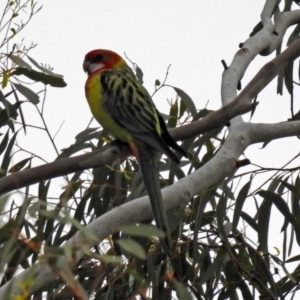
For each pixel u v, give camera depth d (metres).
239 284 10.20
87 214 10.81
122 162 11.14
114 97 10.09
